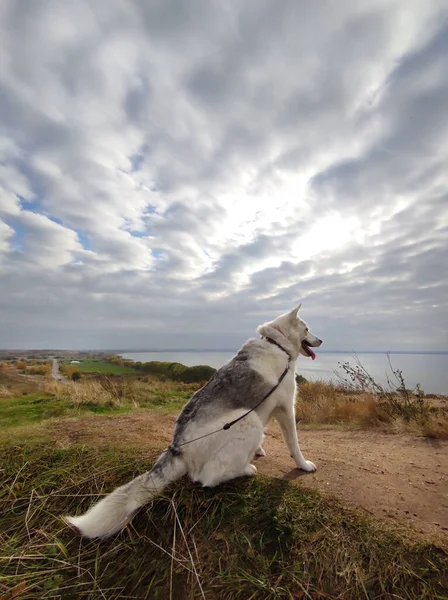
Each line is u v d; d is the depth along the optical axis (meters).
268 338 1.62
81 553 1.03
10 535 1.12
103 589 0.91
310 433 2.23
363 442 1.93
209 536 1.03
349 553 0.92
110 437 1.85
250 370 1.43
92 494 1.27
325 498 1.17
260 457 1.63
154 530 1.08
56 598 0.89
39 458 1.52
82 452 1.57
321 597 0.81
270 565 0.92
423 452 1.70
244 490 1.22
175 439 1.27
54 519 1.18
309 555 0.93
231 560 0.94
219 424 1.26
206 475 1.22
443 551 0.89
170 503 1.16
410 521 1.04
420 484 1.29
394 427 2.22
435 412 2.58
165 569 0.95
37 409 2.88
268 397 1.41
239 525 1.05
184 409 1.37
